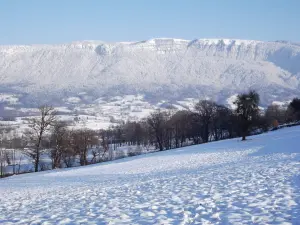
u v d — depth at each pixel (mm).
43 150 60281
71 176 37000
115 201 14320
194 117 97125
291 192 12320
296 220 8906
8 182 37750
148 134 106500
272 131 75625
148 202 13219
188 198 13203
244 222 9086
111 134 128875
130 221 10289
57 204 15586
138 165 42000
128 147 110125
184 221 9625
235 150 45719
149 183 20078
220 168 25078
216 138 97375
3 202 18906
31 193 23672
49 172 48406
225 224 9055
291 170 18188
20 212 14234
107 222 10359
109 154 86875
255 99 60469
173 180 20109
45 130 57031
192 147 63625
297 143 41719
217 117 96562
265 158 29719
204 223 9234
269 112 116625
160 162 42312
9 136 95375
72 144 63969
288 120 111125
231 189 14180
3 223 11781
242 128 61125
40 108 54844
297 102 109500
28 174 48719
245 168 22219
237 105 61000
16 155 83188
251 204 10961
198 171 25109
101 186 22281
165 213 10953
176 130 96375
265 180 15688
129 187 19344
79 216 11812
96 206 13578
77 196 17812
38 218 12250
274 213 9742
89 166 51938
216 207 11141
